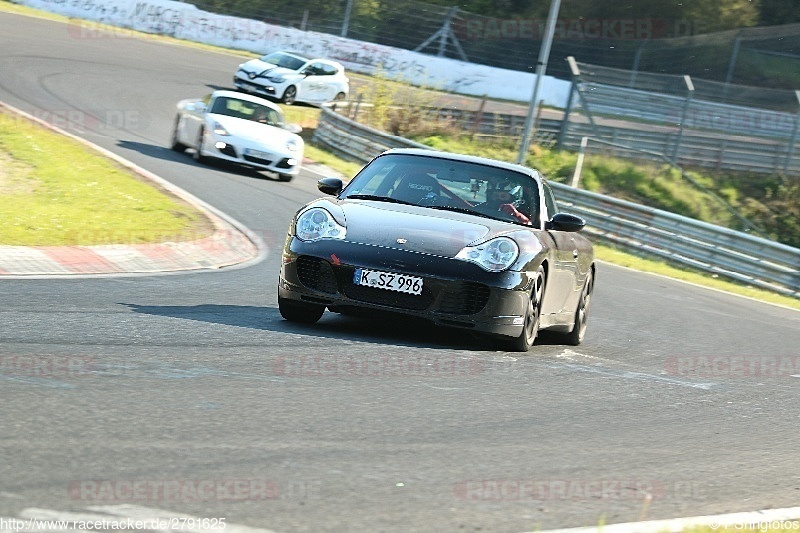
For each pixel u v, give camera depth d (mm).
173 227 40344
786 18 168000
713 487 15656
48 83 84250
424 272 23344
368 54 128875
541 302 25531
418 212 25281
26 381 16500
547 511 13078
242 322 24703
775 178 106812
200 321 24203
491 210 26094
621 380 23938
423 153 27922
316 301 24000
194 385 17609
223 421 15469
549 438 17203
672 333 35469
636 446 17594
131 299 26656
